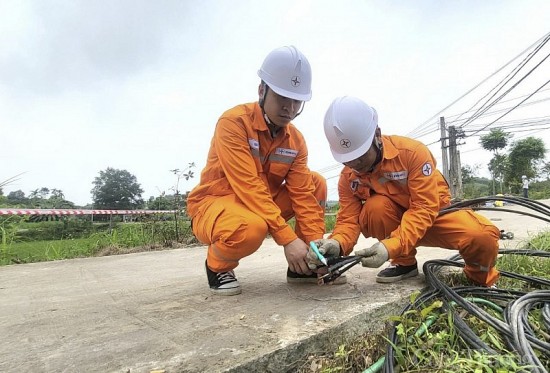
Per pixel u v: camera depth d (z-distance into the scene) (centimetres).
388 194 218
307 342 141
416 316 161
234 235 189
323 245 195
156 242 532
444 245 215
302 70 198
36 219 718
